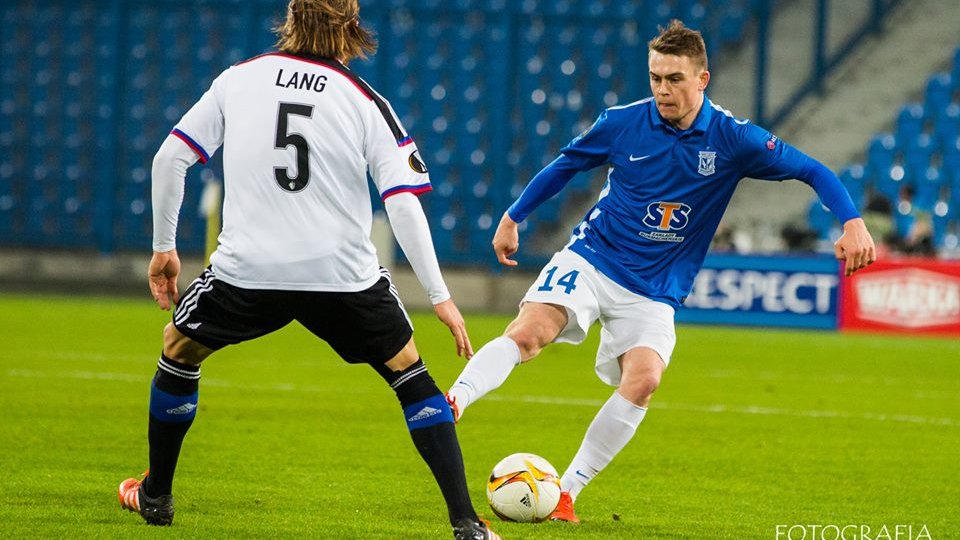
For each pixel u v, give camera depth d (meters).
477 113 81.88
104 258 75.50
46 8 86.50
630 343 19.58
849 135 78.81
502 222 20.41
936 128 76.31
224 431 27.88
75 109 84.75
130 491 18.08
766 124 77.44
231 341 16.25
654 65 18.94
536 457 18.89
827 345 55.12
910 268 60.44
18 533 17.23
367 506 20.19
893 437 30.14
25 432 26.77
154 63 85.00
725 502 21.72
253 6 80.88
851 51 83.25
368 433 28.30
